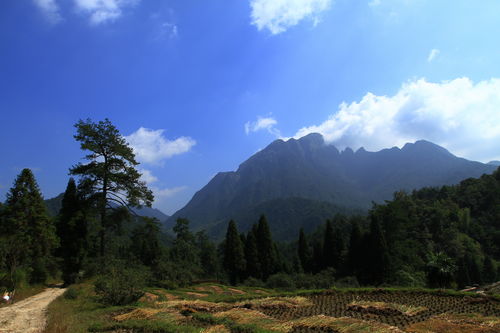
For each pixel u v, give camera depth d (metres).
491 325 10.65
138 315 12.99
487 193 89.62
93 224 29.22
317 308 14.85
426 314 13.20
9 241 23.61
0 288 22.14
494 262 66.12
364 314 13.37
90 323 12.00
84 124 28.52
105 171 29.64
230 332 10.50
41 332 11.20
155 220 32.41
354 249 52.03
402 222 55.16
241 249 52.34
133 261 30.28
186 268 36.59
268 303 15.70
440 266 31.12
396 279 42.16
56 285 30.03
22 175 28.45
